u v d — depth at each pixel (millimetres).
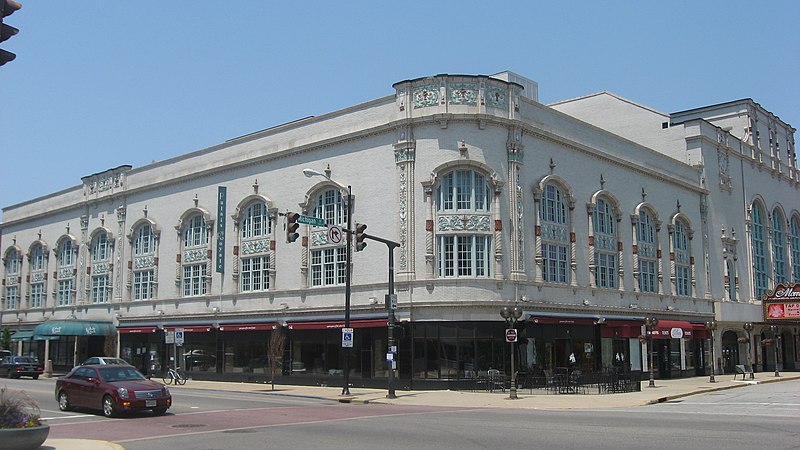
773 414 24047
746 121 64812
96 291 59062
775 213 69000
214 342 47656
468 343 36000
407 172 37719
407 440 17375
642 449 15438
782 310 58844
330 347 40781
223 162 48625
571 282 41875
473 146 37250
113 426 21266
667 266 51688
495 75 50156
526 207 39062
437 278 36375
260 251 45344
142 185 55094
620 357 44594
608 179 46406
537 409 27516
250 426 20984
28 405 16328
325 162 42312
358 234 32438
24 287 68125
